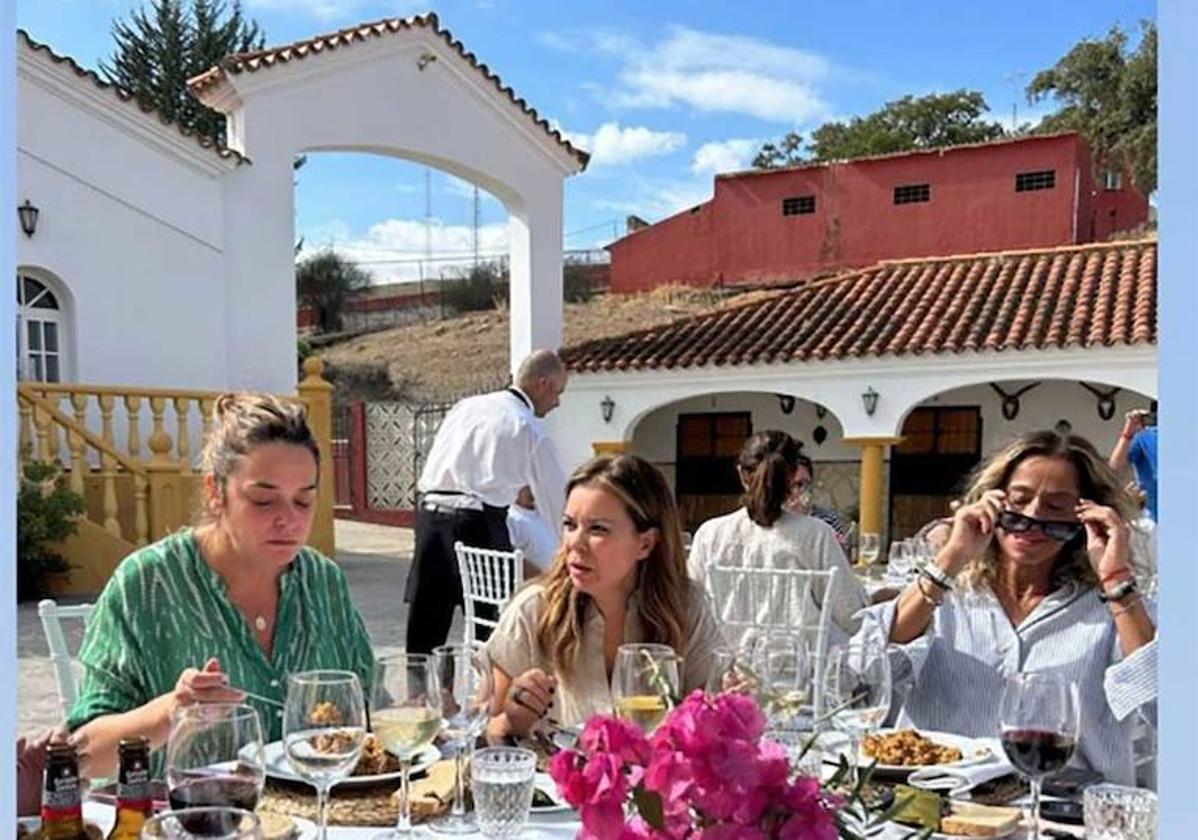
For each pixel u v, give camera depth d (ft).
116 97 36.22
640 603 8.56
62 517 29.32
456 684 6.13
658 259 85.30
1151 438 13.44
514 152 46.11
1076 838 5.63
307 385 39.55
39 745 6.28
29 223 34.96
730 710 3.71
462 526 19.13
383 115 42.29
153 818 4.52
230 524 7.70
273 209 40.27
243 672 7.69
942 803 5.92
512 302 47.96
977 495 8.75
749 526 15.42
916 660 8.45
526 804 5.51
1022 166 69.51
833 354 39.34
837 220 76.07
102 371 36.83
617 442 44.01
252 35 102.89
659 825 3.53
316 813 5.96
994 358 37.14
